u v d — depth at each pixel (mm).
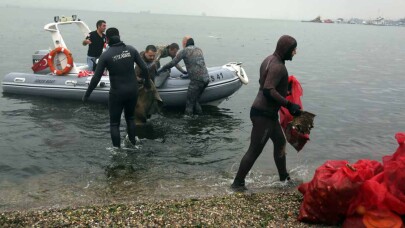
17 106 8273
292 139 4676
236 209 4023
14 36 29547
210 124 7531
